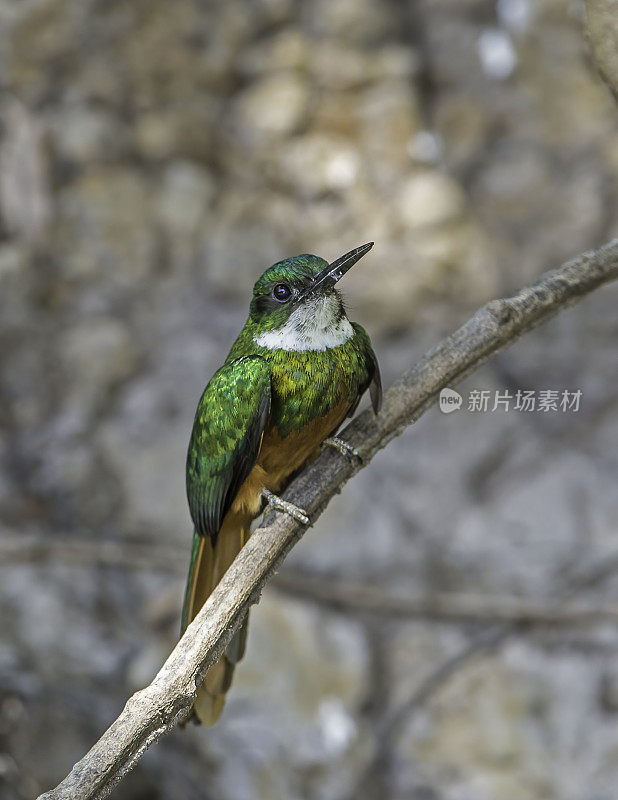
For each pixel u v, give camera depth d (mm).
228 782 9719
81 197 12188
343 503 11305
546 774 9820
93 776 4184
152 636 10422
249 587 5012
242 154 12695
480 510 11211
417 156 12531
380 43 12891
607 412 11586
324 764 9828
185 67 12789
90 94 12484
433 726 10117
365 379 6133
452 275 12156
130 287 12250
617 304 11992
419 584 10828
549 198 12430
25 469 11305
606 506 11062
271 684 10117
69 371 11836
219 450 5938
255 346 6078
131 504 11125
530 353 11836
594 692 10133
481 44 12906
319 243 12297
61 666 10023
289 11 12891
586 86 12562
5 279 11867
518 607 10398
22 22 12227
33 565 10578
